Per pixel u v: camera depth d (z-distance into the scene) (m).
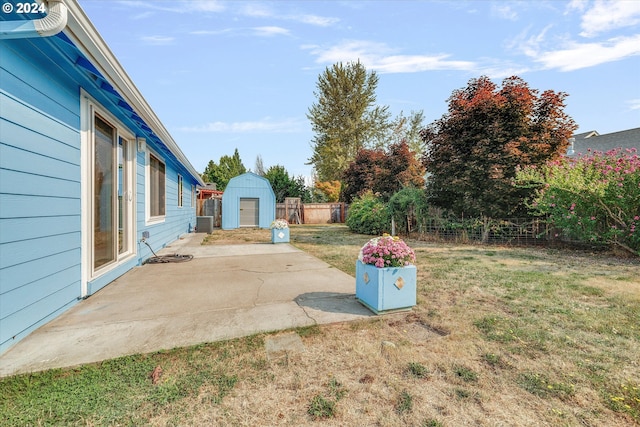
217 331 2.52
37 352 2.13
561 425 1.51
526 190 8.00
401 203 10.20
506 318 2.89
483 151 8.11
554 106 8.13
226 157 33.12
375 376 1.93
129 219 5.08
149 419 1.52
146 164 5.93
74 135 3.17
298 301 3.33
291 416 1.56
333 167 25.17
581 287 3.94
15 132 2.29
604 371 1.98
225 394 1.73
